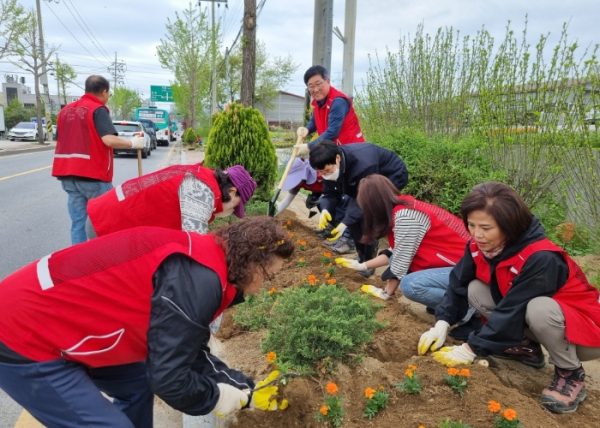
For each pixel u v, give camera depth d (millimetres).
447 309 2920
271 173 6418
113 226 2865
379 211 3311
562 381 2496
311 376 2525
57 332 1615
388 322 2982
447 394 2377
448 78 6754
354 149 4246
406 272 3402
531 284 2389
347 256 4957
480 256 2674
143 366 2102
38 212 7941
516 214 2326
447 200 5191
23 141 30875
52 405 1675
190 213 2689
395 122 7570
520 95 5434
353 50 9320
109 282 1629
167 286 1602
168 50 31531
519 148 5281
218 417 2461
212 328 2871
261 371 2711
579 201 5055
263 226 1758
